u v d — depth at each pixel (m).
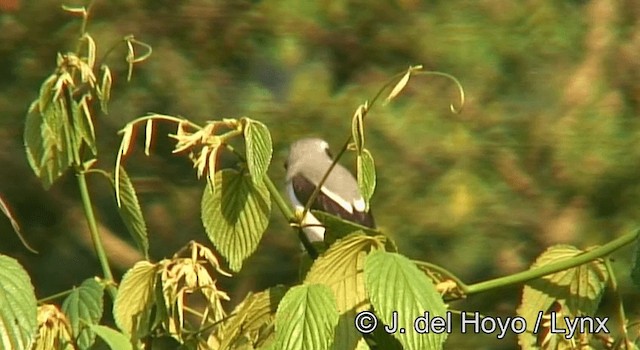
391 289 4.41
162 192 13.38
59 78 5.30
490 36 12.86
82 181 5.49
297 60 13.35
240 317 4.96
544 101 12.77
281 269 12.56
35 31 13.57
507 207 12.49
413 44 13.02
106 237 13.62
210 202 5.20
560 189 12.57
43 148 5.48
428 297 4.41
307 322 4.45
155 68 13.30
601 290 5.14
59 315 4.76
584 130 12.58
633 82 12.65
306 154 9.70
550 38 12.81
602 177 12.53
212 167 4.91
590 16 12.74
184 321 5.51
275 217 12.54
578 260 4.89
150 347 5.10
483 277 12.52
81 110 5.41
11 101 13.69
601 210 12.57
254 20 13.34
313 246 5.04
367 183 4.71
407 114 12.62
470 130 12.64
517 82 12.85
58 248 13.84
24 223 13.82
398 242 12.46
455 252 12.46
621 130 12.59
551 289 5.18
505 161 12.57
